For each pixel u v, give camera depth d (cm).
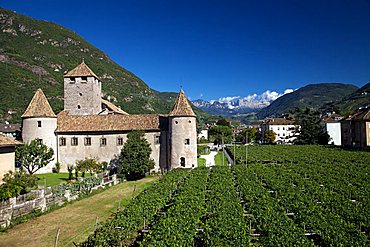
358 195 2967
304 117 10738
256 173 4403
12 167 3812
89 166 4472
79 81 6253
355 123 8600
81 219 2733
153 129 5225
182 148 5031
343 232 1919
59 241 2203
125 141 5234
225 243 1745
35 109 5116
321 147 8819
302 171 4519
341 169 4659
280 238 1806
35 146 4284
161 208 2733
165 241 1739
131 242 2088
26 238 2275
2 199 2695
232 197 2867
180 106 5125
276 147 9125
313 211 2380
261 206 2547
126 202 3325
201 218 2364
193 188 3209
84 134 5238
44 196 2988
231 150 8194
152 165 4872
